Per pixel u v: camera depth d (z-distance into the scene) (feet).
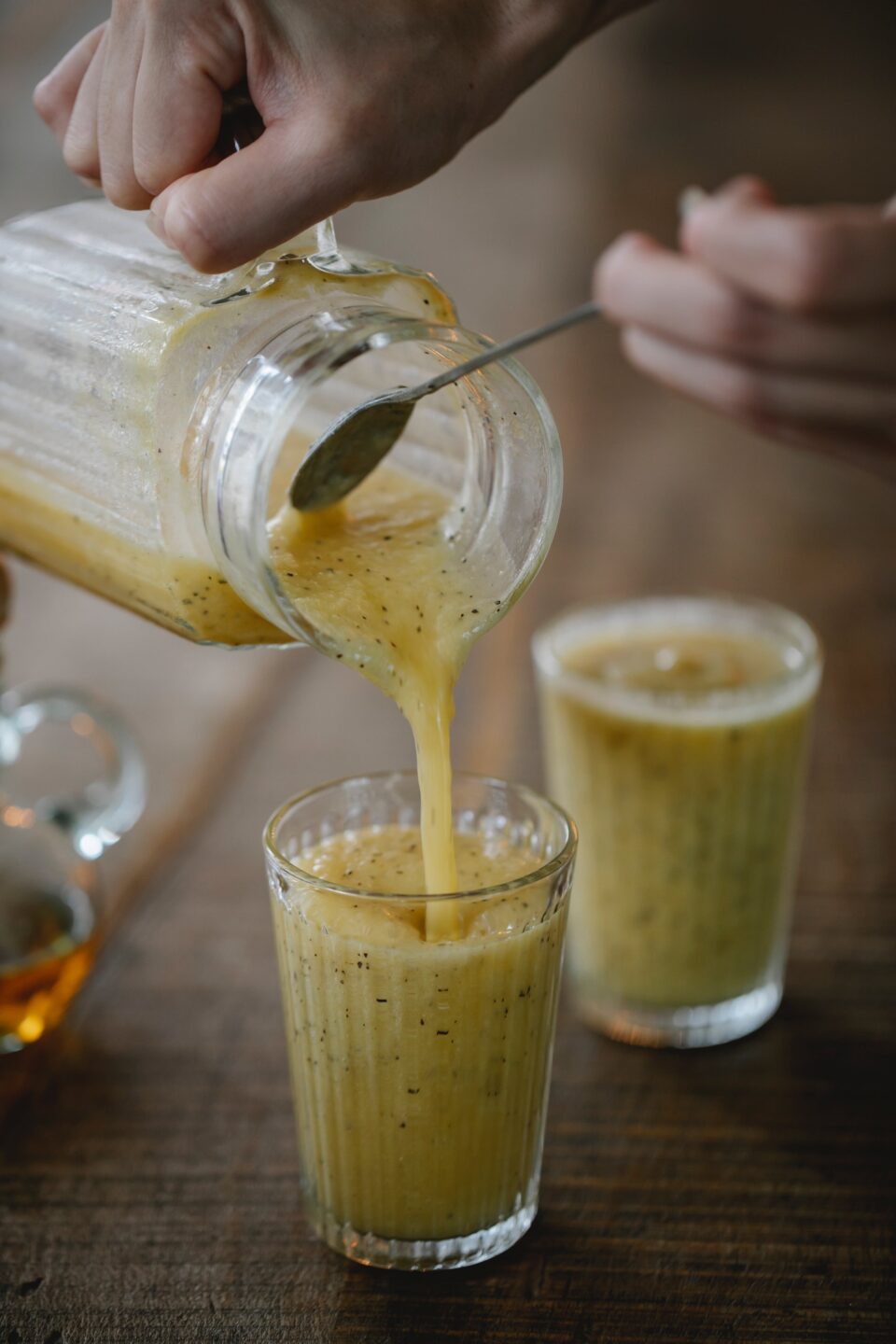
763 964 1.78
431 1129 1.47
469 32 1.46
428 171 1.48
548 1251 1.53
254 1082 1.70
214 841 2.01
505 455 1.47
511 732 2.19
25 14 6.02
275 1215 1.56
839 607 2.55
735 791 1.73
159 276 1.47
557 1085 1.72
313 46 1.39
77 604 2.60
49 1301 1.48
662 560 2.71
